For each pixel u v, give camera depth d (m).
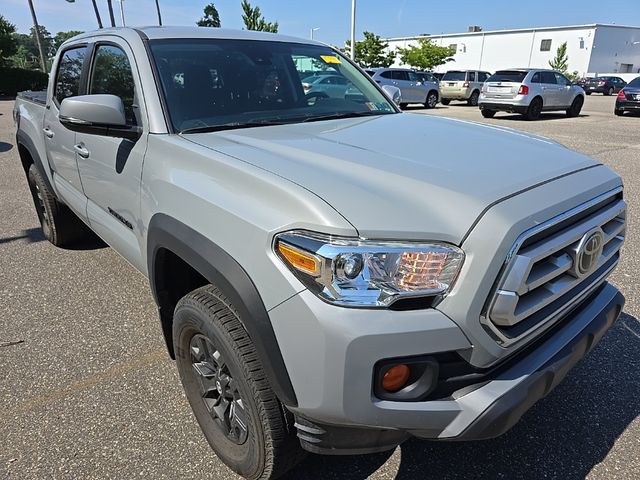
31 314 3.61
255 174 1.87
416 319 1.58
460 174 1.91
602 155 9.48
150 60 2.69
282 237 1.66
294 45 3.44
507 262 1.63
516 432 2.48
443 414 1.67
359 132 2.56
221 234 1.86
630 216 5.79
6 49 31.14
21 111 4.79
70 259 4.59
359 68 3.77
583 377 2.88
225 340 1.89
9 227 5.52
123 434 2.48
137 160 2.50
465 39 65.81
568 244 1.84
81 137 3.18
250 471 2.06
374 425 1.65
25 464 2.30
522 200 1.75
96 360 3.07
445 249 1.61
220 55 2.96
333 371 1.58
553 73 17.28
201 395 2.32
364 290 1.57
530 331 1.79
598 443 2.41
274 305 1.67
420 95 21.62
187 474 2.24
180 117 2.56
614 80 39.78
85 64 3.38
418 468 2.28
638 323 3.44
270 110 2.92
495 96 16.97
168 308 2.50
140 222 2.52
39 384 2.85
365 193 1.72
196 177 2.09
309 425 1.77
